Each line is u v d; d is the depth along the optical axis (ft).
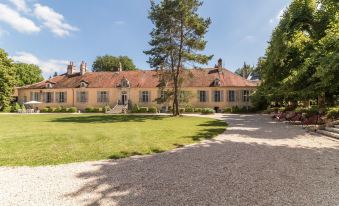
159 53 93.91
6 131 48.93
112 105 154.71
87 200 15.21
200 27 91.20
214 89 145.79
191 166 22.56
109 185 17.72
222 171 20.97
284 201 15.03
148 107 147.84
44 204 14.70
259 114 121.08
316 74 42.52
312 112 61.11
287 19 68.80
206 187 17.24
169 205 14.43
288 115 70.13
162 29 93.56
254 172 20.67
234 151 28.91
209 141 35.91
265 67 93.40
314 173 20.42
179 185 17.65
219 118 89.25
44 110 155.53
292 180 18.69
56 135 42.01
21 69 212.64
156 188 17.10
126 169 21.68
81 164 23.39
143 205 14.44
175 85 99.40
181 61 97.81
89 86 157.69
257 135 42.14
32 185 17.85
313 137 40.06
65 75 172.96
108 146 31.81
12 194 16.22
